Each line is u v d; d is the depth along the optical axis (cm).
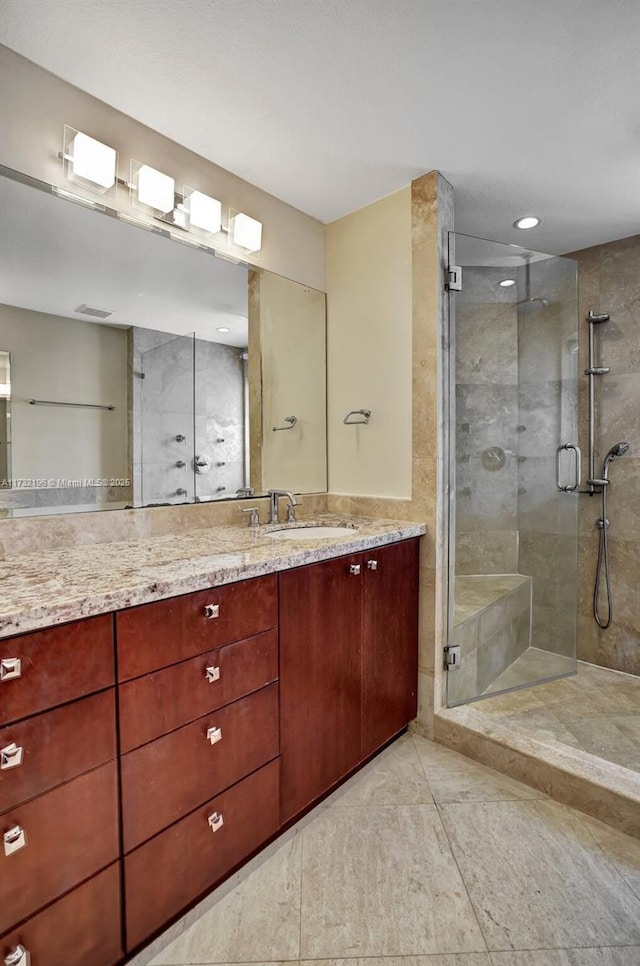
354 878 133
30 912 90
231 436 201
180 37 127
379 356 215
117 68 138
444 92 148
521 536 264
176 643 113
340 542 159
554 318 250
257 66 137
